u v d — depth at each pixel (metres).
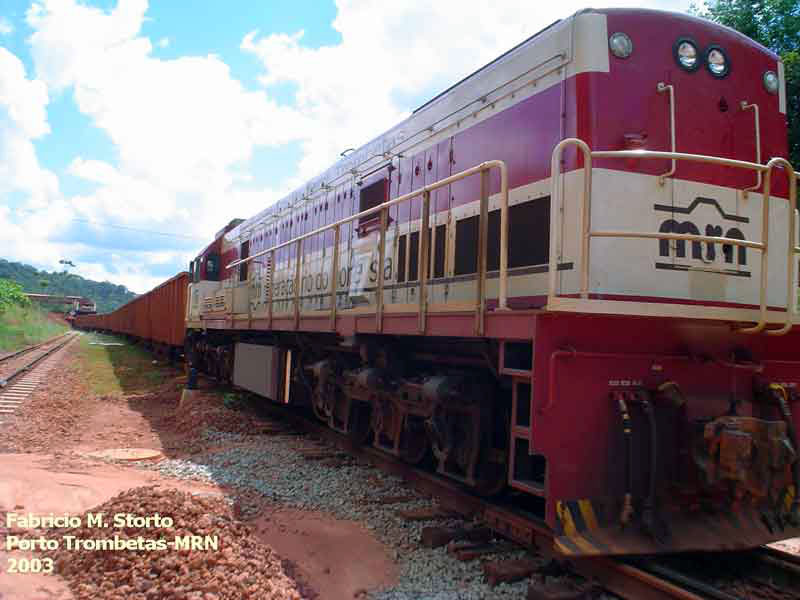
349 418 8.16
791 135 11.05
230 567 4.18
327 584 4.36
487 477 5.68
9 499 5.80
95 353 27.83
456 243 6.26
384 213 6.35
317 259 9.66
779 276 5.49
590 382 4.28
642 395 4.35
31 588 4.02
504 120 5.75
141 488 5.53
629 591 3.98
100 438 9.43
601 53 4.91
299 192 11.18
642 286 4.80
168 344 22.92
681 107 5.06
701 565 4.65
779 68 5.68
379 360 7.03
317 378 9.30
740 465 4.16
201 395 12.43
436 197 6.67
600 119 4.83
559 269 4.89
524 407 4.60
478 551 4.74
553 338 4.15
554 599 3.88
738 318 4.38
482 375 5.72
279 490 6.45
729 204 5.19
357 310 6.79
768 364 4.98
